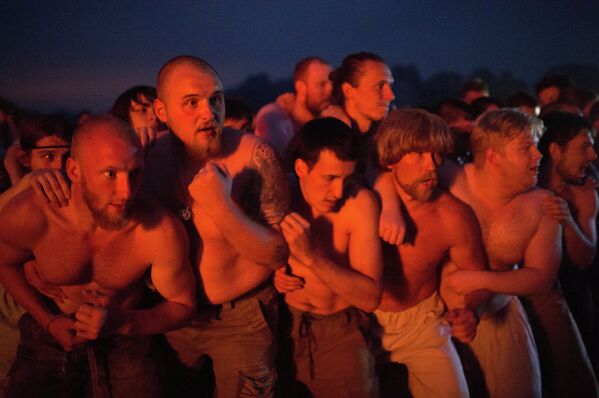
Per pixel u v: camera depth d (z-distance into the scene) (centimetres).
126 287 203
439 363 240
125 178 173
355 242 217
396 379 263
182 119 191
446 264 250
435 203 233
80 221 188
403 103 570
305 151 204
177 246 195
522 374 254
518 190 239
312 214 220
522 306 268
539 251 241
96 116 180
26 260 202
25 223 188
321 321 232
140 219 191
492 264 251
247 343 219
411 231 232
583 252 290
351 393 227
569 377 272
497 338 255
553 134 295
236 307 220
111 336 211
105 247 192
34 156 269
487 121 240
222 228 188
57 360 208
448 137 215
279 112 427
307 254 202
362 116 319
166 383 224
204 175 182
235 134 208
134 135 179
